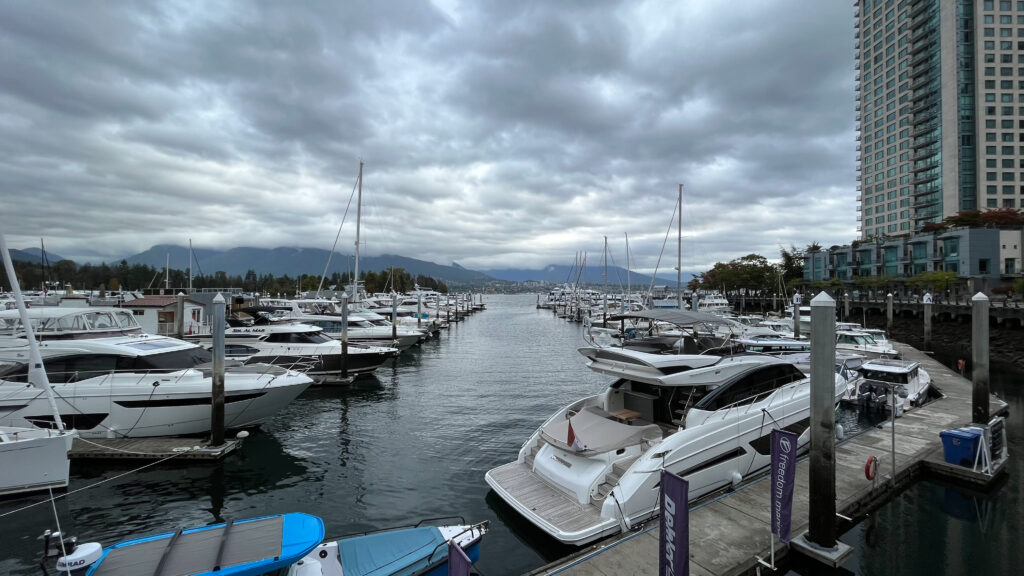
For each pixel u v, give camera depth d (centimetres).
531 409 2062
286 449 1516
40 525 1028
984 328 1377
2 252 1071
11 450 1073
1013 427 1641
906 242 7762
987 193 8306
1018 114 8388
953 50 8550
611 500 880
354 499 1171
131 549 641
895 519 1012
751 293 9606
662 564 628
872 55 10588
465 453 1493
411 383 2659
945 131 8675
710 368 1087
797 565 805
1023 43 8425
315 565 720
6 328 1702
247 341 2569
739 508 934
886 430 1439
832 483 796
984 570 849
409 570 761
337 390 2441
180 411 1498
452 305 9225
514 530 1012
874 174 10494
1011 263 6562
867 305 6022
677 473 949
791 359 1897
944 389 2019
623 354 1127
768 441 1127
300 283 10100
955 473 1154
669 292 8275
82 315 1708
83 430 1423
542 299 17375
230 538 669
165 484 1242
